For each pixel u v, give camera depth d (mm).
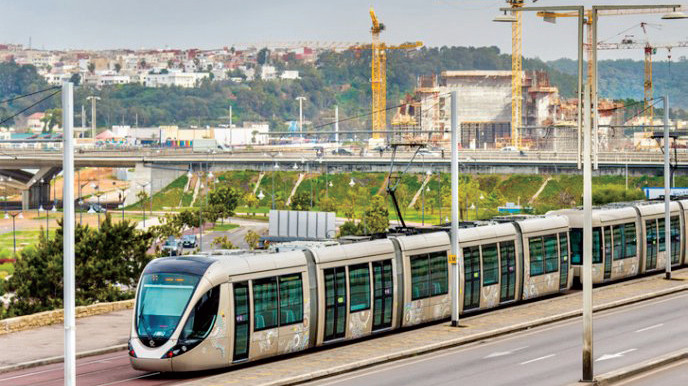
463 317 60594
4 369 46688
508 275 63719
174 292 43781
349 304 51094
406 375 43156
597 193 184000
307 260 49031
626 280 77312
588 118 39406
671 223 82875
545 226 67938
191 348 42750
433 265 57531
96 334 56906
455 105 57531
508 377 42062
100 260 75500
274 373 43031
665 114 78000
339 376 43188
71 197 33688
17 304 71750
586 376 39281
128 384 42500
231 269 44688
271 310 46344
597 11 39125
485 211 198250
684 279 77125
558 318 59938
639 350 48562
